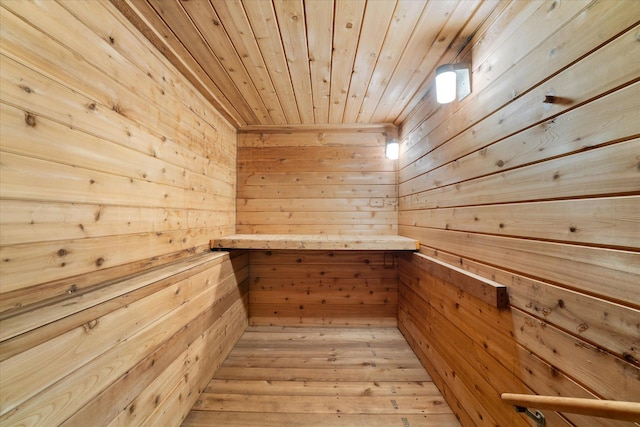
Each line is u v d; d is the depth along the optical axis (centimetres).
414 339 224
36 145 83
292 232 281
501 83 114
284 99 217
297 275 285
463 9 122
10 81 76
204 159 207
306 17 128
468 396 139
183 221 176
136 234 129
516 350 104
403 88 198
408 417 154
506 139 110
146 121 137
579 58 78
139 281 115
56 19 90
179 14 125
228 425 147
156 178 146
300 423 149
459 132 150
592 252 73
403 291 258
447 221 165
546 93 90
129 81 124
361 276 283
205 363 176
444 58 159
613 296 68
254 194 283
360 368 201
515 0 106
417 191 221
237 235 261
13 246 77
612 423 68
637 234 63
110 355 93
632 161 64
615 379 67
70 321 78
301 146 283
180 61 159
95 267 105
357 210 281
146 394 113
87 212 101
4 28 75
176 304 139
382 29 136
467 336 141
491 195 121
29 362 67
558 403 68
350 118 260
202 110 204
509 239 108
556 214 86
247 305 280
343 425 148
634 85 64
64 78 92
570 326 80
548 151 89
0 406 61
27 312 76
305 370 199
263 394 172
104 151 109
